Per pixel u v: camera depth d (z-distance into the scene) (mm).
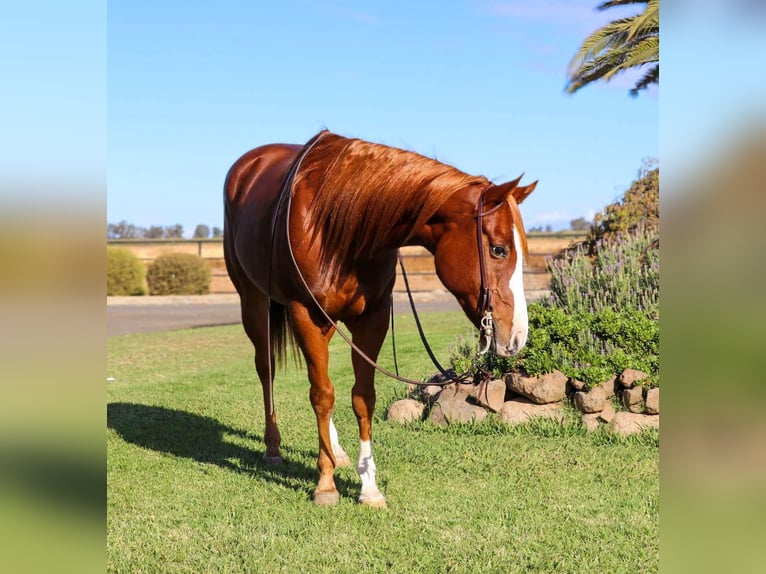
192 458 4961
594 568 3086
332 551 3332
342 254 3678
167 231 35188
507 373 5699
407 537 3479
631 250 7449
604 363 5547
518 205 3375
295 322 3904
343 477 4469
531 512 3773
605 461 4578
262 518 3770
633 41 9969
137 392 7379
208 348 10828
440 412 5637
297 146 5223
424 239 3535
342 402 6730
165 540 3484
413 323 12859
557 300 7195
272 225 3963
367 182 3576
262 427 5910
